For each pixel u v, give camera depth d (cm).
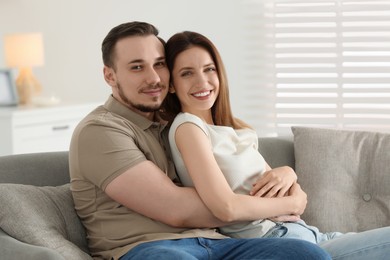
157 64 294
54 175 306
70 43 571
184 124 281
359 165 326
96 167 269
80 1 564
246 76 525
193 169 275
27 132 489
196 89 295
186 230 275
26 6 578
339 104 504
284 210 287
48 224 270
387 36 489
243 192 289
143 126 289
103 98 569
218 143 289
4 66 576
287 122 518
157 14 543
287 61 513
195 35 300
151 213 269
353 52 498
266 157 336
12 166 301
